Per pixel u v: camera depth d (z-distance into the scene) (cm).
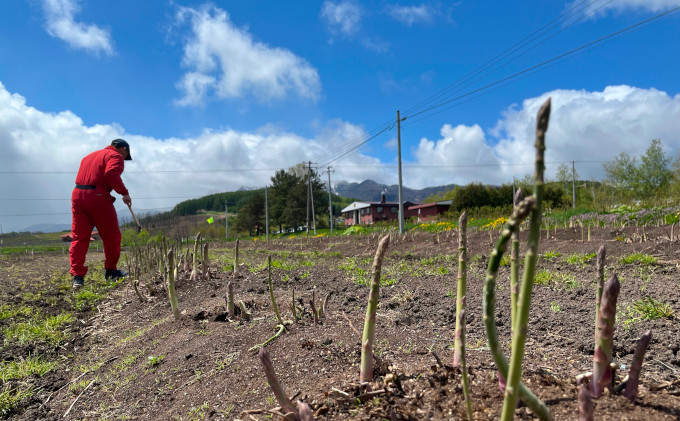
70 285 754
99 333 482
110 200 729
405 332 325
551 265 671
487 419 162
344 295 506
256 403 229
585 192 4828
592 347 267
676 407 158
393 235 1830
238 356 302
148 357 352
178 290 615
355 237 2133
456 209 4850
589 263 670
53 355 420
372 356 205
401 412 178
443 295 470
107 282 771
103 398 304
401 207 2155
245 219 7194
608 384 167
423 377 206
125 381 319
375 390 197
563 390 180
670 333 281
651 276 510
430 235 1636
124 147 755
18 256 1834
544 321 337
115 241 752
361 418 180
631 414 154
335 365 252
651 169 3838
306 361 265
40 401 319
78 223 710
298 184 6944
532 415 162
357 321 361
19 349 425
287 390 229
